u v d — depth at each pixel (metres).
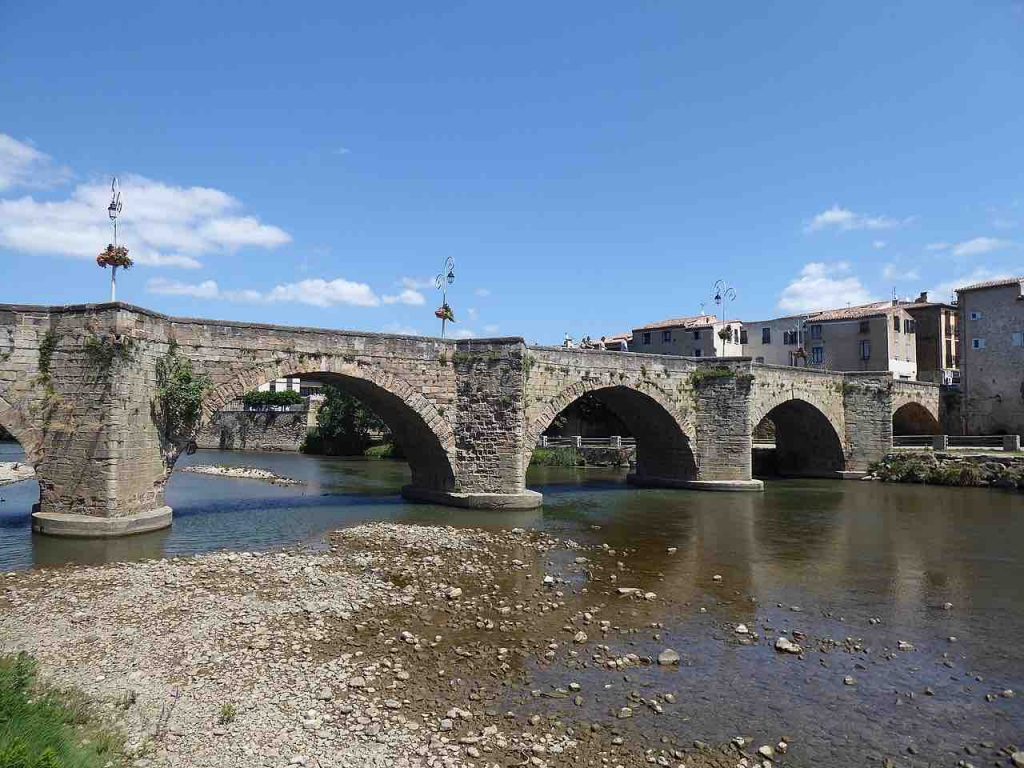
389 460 85.19
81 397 26.72
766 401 50.41
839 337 82.00
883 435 56.03
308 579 20.89
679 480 48.56
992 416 67.00
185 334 29.66
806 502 41.66
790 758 10.97
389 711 12.03
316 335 32.78
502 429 37.19
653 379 45.69
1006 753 11.28
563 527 32.09
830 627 17.59
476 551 25.92
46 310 26.97
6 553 23.94
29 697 10.89
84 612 17.23
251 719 11.43
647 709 12.54
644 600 19.73
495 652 15.17
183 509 37.25
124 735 10.42
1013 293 66.12
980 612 19.03
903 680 14.19
